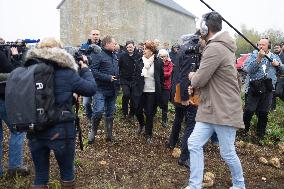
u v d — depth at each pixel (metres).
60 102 3.84
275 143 8.13
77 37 33.31
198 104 5.17
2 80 4.61
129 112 8.82
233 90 4.55
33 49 3.88
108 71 6.79
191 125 5.80
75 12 33.31
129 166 6.02
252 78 7.73
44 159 4.02
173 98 6.43
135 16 31.64
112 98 7.04
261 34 27.84
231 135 4.58
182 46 6.00
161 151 6.88
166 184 5.36
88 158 6.22
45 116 3.69
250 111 7.88
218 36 4.55
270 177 6.00
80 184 5.23
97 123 6.90
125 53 8.43
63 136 3.83
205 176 5.57
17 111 3.69
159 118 9.28
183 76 5.80
